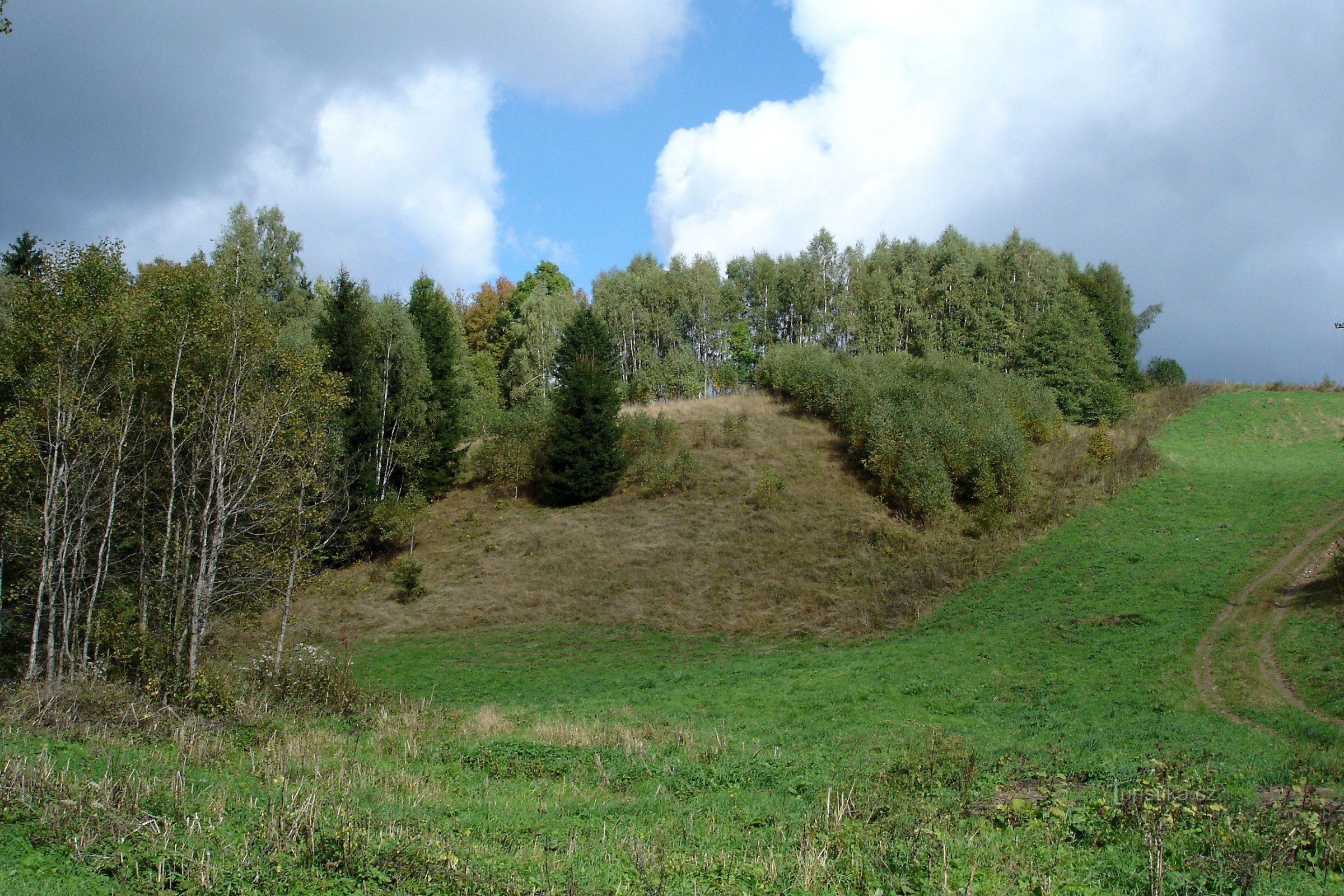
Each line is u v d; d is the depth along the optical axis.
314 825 10.09
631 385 70.25
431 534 49.72
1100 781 13.68
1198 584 32.44
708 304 76.94
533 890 8.67
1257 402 64.56
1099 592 33.69
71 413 22.00
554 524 49.50
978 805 12.38
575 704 25.66
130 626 22.31
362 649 36.88
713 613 39.22
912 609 36.25
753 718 22.62
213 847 9.36
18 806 9.89
